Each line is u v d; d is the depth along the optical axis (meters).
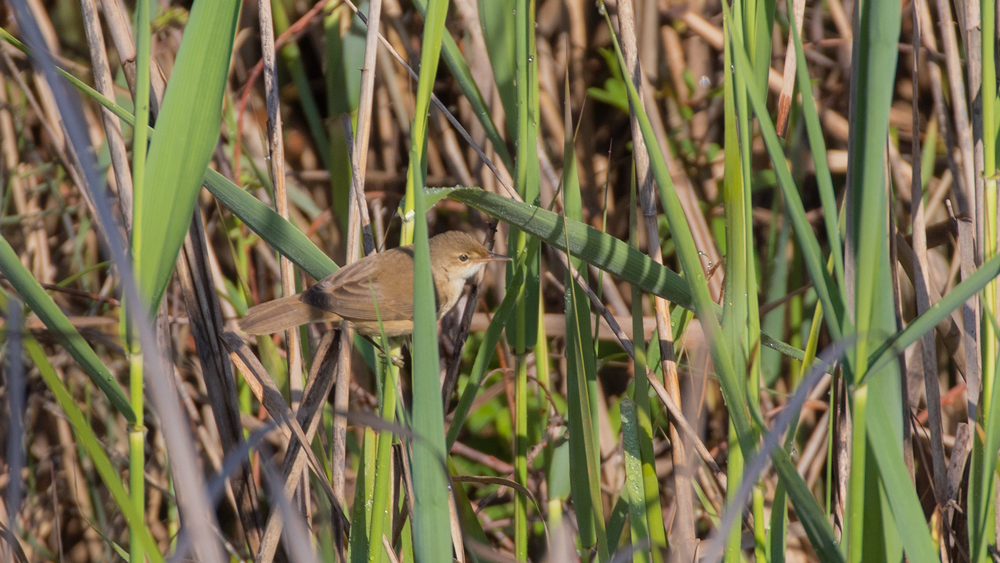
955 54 5.92
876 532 4.32
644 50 10.60
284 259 6.61
